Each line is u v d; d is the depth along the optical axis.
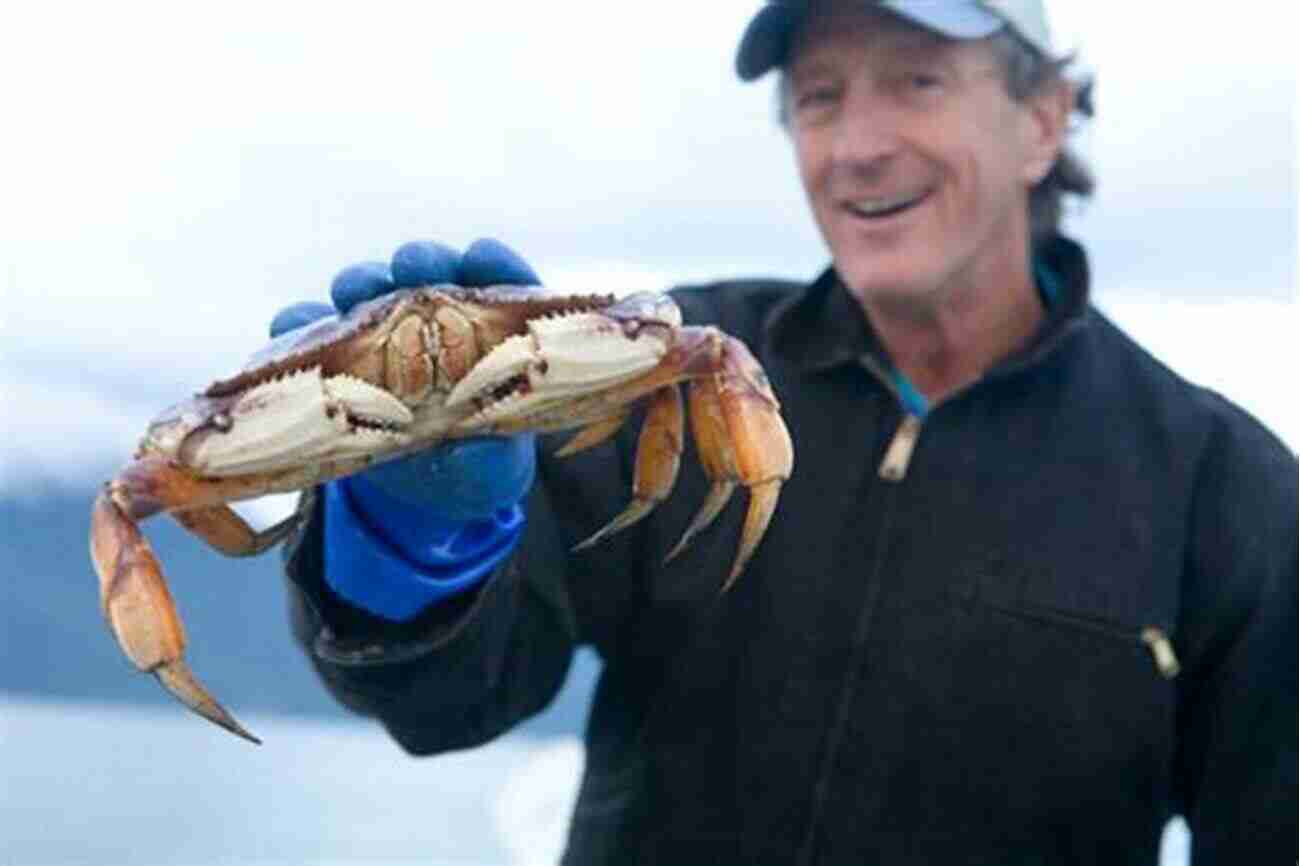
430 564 1.25
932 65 1.48
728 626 1.48
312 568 1.26
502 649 1.38
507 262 1.18
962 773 1.45
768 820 1.46
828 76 1.52
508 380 1.11
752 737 1.47
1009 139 1.52
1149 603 1.46
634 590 1.50
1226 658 1.48
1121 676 1.45
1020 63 1.52
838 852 1.45
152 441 1.10
